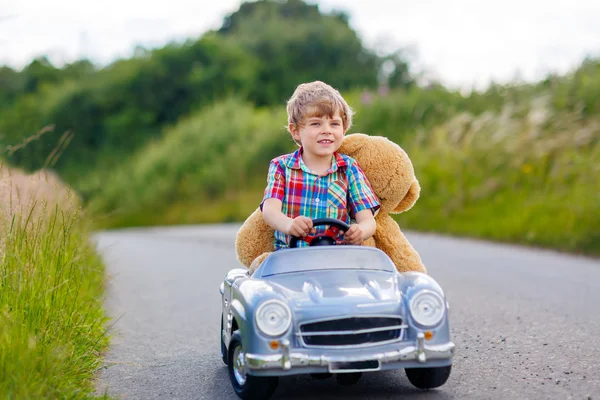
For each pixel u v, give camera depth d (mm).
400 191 5172
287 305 4027
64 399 4250
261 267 4574
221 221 28359
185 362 5656
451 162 18203
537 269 10109
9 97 57312
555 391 4445
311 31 53781
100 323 6430
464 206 16656
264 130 32062
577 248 12258
